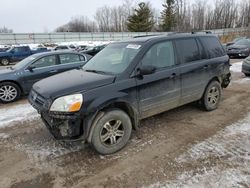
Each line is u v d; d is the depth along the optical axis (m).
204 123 4.38
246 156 3.19
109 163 3.16
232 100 5.77
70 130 3.04
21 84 6.54
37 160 3.30
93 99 3.12
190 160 3.15
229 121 4.43
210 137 3.79
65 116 2.98
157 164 3.09
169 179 2.78
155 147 3.53
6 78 6.32
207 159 3.16
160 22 55.91
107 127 3.31
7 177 2.94
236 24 57.91
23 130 4.37
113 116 3.32
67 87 3.16
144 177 2.84
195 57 4.48
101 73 3.70
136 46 3.86
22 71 6.55
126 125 3.48
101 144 3.29
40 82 3.78
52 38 41.88
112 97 3.25
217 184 2.65
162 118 4.66
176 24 47.69
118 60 3.88
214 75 4.83
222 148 3.43
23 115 5.22
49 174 2.97
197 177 2.79
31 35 39.69
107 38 46.66
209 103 4.93
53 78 3.79
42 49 24.12
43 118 3.33
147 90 3.67
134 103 3.54
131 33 48.09
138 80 3.55
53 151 3.52
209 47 4.83
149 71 3.49
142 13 51.84
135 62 3.60
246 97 6.00
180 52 4.23
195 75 4.40
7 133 4.25
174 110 5.09
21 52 21.64
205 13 57.44
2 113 5.44
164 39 4.06
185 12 49.69
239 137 3.76
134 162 3.16
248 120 4.45
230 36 40.72
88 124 3.11
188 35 4.52
